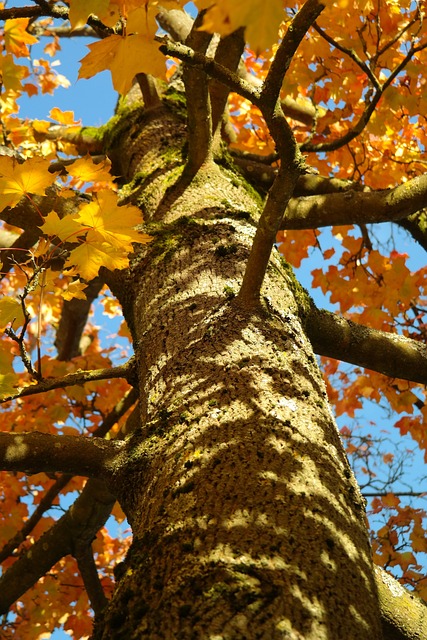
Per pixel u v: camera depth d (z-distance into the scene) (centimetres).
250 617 129
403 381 464
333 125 468
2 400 219
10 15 187
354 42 388
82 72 153
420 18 330
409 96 385
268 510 154
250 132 498
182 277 249
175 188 305
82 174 187
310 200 335
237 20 95
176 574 142
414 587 400
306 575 140
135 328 255
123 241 196
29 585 385
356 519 168
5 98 448
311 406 194
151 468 186
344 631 133
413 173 479
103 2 146
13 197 187
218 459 170
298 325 233
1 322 213
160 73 153
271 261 261
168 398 202
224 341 211
